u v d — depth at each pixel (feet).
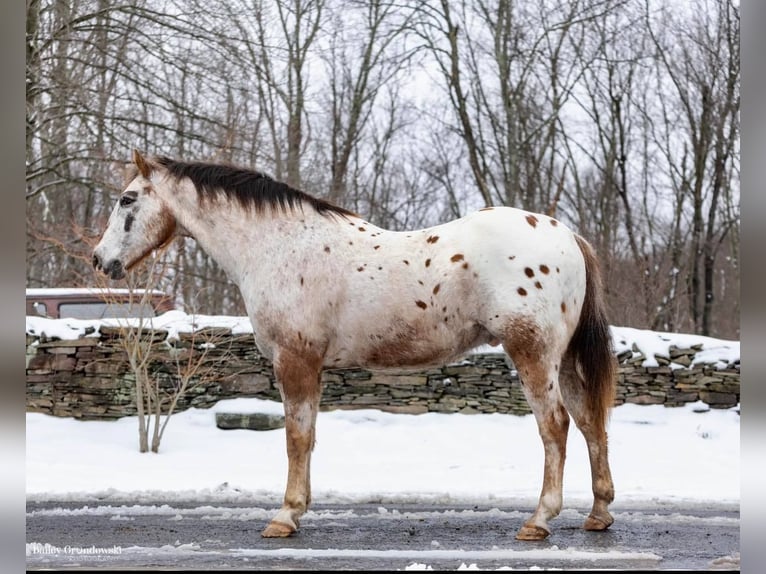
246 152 50.57
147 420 37.86
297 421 20.03
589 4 68.95
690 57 73.46
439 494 27.94
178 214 21.50
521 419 39.47
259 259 20.45
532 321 19.07
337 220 20.76
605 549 18.83
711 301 73.26
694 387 40.63
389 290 19.70
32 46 47.98
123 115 53.78
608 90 77.10
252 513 24.21
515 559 17.57
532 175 72.38
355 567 16.62
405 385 39.99
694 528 22.25
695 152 73.56
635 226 79.87
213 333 39.42
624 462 35.22
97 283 38.78
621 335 41.47
